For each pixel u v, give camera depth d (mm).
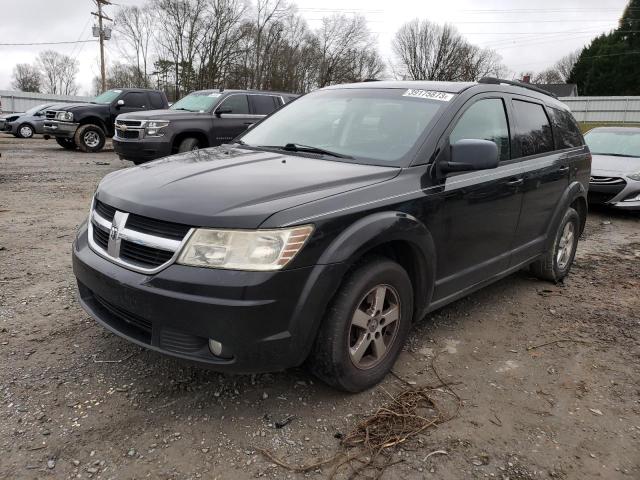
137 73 58469
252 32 51031
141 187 2891
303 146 3750
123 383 3043
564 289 5051
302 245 2547
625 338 3998
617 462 2617
